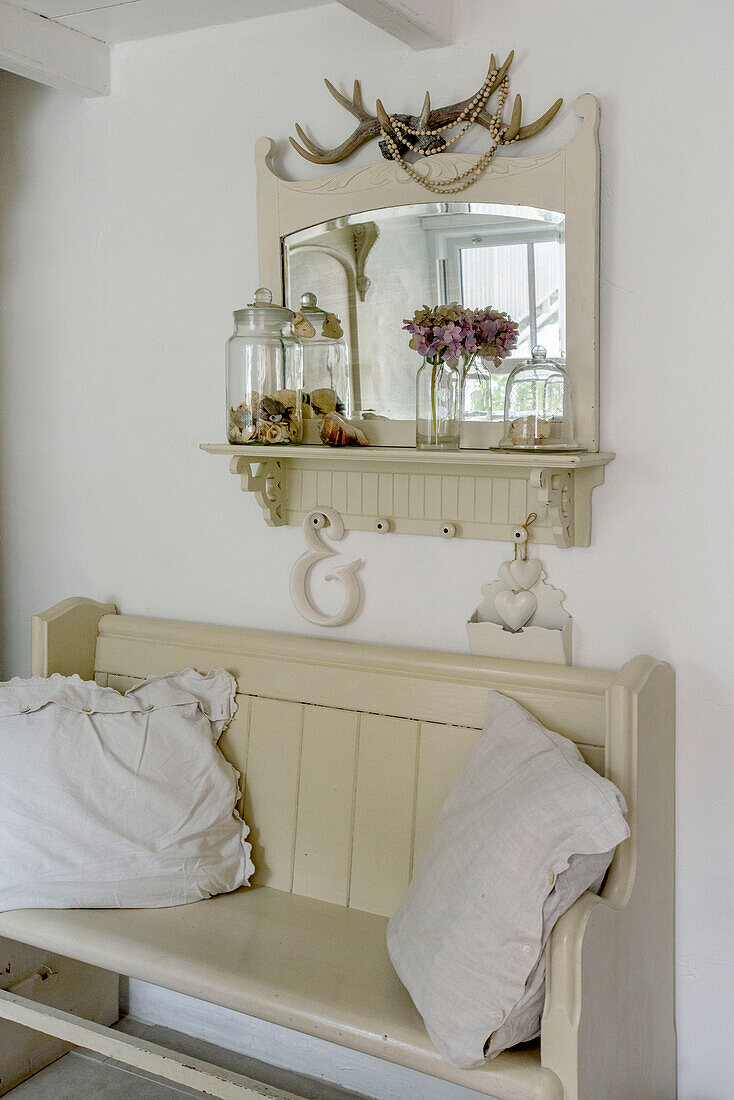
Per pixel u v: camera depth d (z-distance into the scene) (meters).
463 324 2.07
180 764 2.35
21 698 2.45
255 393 2.30
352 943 2.09
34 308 2.93
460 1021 1.66
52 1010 2.16
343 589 2.47
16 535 3.05
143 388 2.75
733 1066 2.07
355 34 2.33
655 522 2.07
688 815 2.08
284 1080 2.52
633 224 2.03
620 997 1.80
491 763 1.98
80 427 2.88
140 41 2.65
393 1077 2.42
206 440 2.66
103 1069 2.59
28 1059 2.54
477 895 1.74
